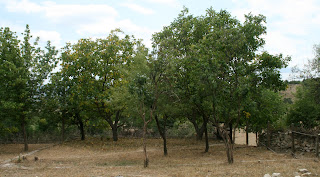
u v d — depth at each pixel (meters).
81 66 27.50
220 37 14.54
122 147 26.38
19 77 21.91
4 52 22.31
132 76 15.96
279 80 14.50
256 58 14.60
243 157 17.72
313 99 22.38
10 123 29.27
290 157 16.39
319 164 12.52
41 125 32.72
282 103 25.34
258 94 15.84
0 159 19.14
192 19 19.53
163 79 16.80
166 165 15.47
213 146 25.53
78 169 14.64
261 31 14.23
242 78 14.21
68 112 29.12
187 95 17.00
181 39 19.17
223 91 14.92
